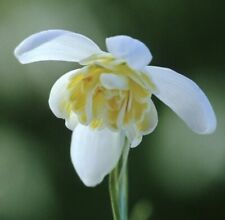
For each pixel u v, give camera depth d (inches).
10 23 16.9
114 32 17.0
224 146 16.7
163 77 10.5
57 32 10.1
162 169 17.0
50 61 16.6
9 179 17.0
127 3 17.1
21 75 16.8
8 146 17.0
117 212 10.5
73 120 10.8
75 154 10.8
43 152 17.1
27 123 17.0
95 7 16.9
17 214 17.1
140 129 10.6
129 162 17.1
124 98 10.6
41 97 16.8
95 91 10.6
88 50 10.6
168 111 16.8
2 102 16.9
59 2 16.9
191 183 17.0
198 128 10.5
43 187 17.1
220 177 16.8
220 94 17.1
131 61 10.1
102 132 10.8
